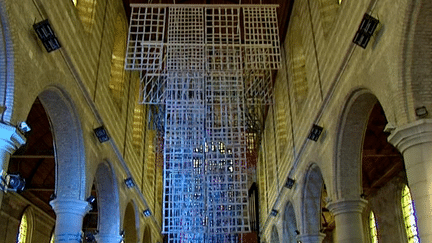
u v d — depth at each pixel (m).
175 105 15.40
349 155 13.71
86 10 15.23
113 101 18.09
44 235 23.94
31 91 10.21
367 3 10.94
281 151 23.17
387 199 20.91
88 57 14.52
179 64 15.62
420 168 8.64
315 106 16.16
